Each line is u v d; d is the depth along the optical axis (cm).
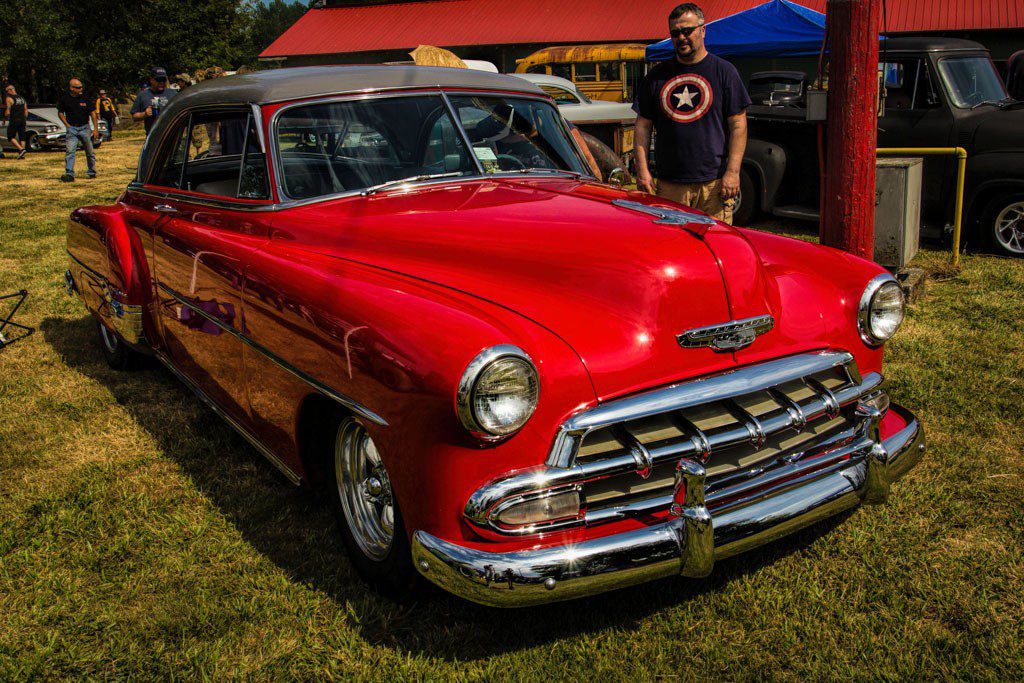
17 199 1232
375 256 282
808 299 283
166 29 3756
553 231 269
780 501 246
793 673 236
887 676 232
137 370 500
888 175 596
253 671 242
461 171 348
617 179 402
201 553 302
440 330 219
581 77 1716
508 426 209
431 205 309
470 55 2653
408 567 250
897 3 2056
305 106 333
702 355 247
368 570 271
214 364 347
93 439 401
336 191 327
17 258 822
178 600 274
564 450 220
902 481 336
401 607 267
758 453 253
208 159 373
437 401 210
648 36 2377
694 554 222
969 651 241
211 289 332
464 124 356
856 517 313
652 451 228
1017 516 308
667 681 235
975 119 738
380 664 243
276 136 328
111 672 242
